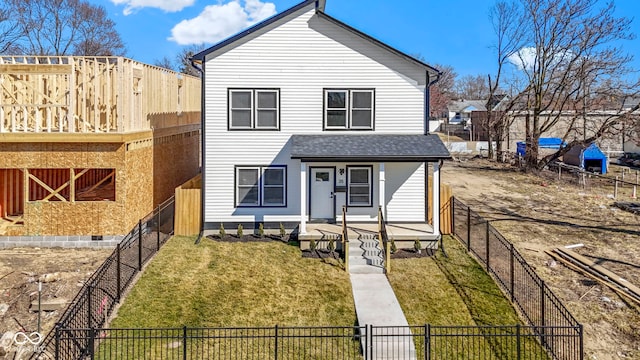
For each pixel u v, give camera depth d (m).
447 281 13.01
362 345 9.92
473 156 42.28
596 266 13.86
